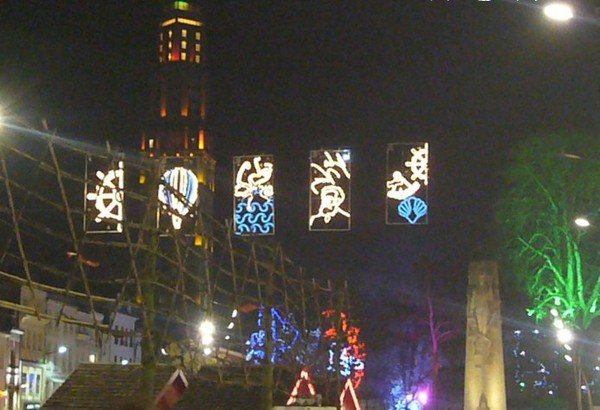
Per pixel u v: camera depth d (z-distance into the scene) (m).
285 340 28.73
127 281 16.48
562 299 55.84
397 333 82.69
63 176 15.20
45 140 14.57
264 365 26.53
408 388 80.69
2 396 70.81
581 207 56.16
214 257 22.25
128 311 95.25
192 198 21.55
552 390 76.12
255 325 27.58
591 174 55.78
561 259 56.31
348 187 28.16
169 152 149.25
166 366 32.16
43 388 81.19
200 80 159.12
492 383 54.56
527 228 57.25
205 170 105.50
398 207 27.78
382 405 81.50
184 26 160.12
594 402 71.56
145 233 19.00
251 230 27.72
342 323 32.31
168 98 156.38
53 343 83.50
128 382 34.59
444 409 80.44
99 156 16.05
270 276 24.27
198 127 155.50
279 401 32.22
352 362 38.59
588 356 58.03
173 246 19.66
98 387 34.47
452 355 82.50
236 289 21.28
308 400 31.61
